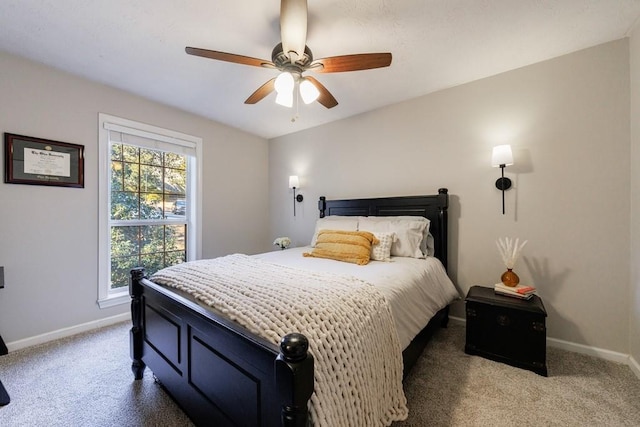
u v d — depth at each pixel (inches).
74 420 52.0
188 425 51.1
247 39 70.5
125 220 104.3
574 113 76.5
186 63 81.7
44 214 83.0
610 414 53.2
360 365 39.1
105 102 95.1
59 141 85.4
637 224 66.5
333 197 131.2
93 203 92.8
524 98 83.7
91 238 92.4
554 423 51.1
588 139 74.7
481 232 91.5
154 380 64.6
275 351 31.1
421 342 68.6
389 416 44.6
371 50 74.8
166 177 117.1
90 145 91.9
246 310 40.4
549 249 80.2
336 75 88.7
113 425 51.0
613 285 72.0
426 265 80.3
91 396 58.7
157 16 62.4
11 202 77.4
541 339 66.3
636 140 66.9
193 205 124.6
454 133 96.5
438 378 64.8
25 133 79.4
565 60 77.6
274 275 57.5
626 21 64.4
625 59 70.1
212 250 130.9
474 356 74.6
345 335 38.7
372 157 117.3
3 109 75.9
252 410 34.5
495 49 75.1
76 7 59.4
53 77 84.2
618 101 71.0
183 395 49.3
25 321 79.8
